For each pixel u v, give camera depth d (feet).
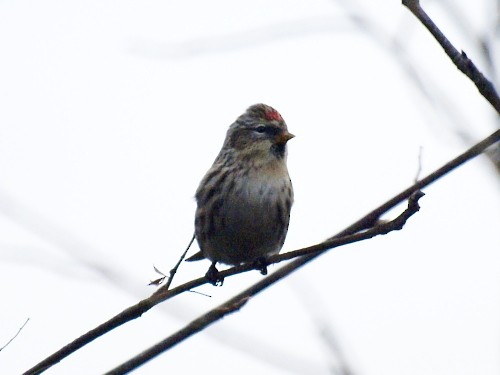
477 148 20.74
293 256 23.65
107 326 23.59
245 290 24.72
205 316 24.04
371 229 22.47
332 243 23.11
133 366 24.11
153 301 23.81
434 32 17.99
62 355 23.30
